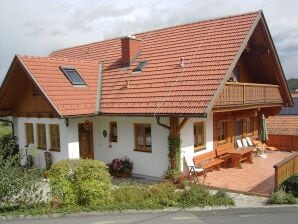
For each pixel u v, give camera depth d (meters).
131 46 20.33
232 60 16.11
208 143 18.61
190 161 16.69
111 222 10.27
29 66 17.94
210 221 10.45
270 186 15.59
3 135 22.97
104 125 18.81
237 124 22.00
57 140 18.31
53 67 18.92
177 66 17.70
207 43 18.09
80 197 11.66
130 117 17.67
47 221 10.31
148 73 18.53
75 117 17.11
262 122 22.92
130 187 13.38
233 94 17.03
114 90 18.91
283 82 22.81
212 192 14.33
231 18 18.91
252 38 20.20
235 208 12.03
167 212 11.40
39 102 18.91
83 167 11.78
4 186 11.05
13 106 20.67
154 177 17.00
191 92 15.72
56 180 11.66
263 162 20.62
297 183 13.43
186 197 12.57
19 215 10.67
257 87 19.80
